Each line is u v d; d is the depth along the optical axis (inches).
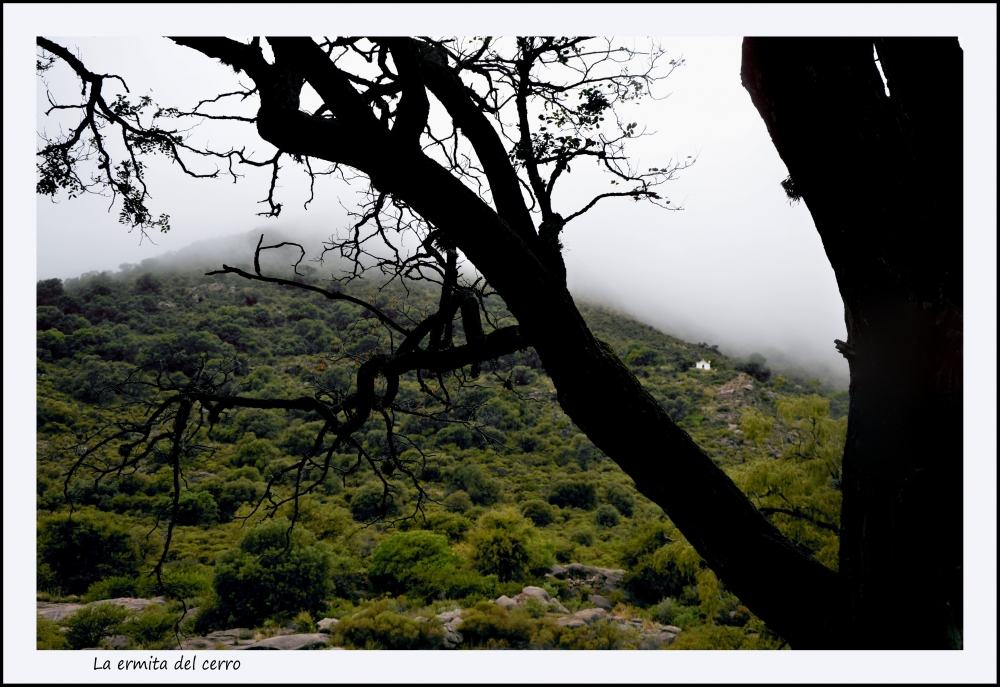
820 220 83.2
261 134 98.9
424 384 171.0
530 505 1632.6
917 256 76.6
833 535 504.1
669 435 87.0
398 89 112.6
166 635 684.7
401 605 905.5
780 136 83.2
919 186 83.3
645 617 853.2
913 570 72.1
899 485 73.9
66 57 137.5
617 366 89.6
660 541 982.4
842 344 84.1
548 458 1990.7
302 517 1127.6
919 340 75.1
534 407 2181.3
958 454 73.2
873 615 74.1
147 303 3152.1
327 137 92.5
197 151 151.5
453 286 140.4
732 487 87.7
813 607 81.4
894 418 75.8
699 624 778.8
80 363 2084.2
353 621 741.3
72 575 929.5
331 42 115.6
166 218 158.7
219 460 1496.1
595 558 1323.8
